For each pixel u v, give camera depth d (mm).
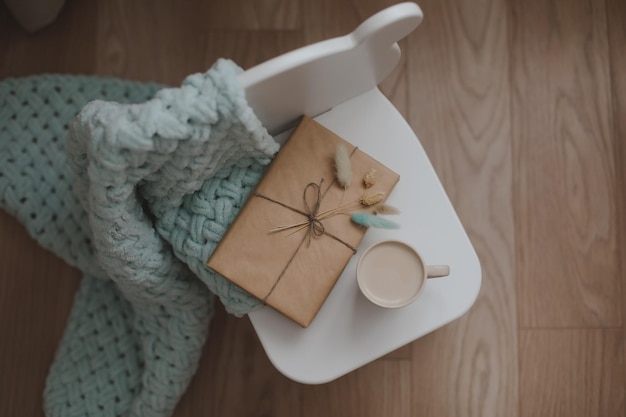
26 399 1371
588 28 1404
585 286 1388
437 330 1385
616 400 1375
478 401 1378
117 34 1398
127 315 1328
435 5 1403
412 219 1103
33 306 1382
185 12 1403
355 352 1084
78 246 1310
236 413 1378
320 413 1375
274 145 1008
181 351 1255
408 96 1398
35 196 1312
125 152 910
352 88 1082
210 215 1055
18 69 1390
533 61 1404
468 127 1397
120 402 1312
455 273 1096
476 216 1394
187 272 1187
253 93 938
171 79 1396
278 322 1087
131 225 1030
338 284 1094
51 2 1324
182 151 934
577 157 1398
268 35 1398
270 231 1048
